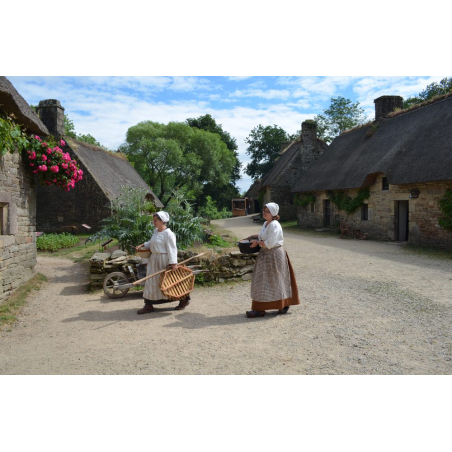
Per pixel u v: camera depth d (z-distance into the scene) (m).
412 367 3.45
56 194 17.83
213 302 6.11
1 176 6.32
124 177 22.25
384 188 14.96
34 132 7.40
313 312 5.27
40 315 5.76
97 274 7.20
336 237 16.50
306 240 15.21
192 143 38.03
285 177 28.25
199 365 3.64
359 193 16.39
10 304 6.09
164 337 4.50
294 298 5.25
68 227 17.67
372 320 4.84
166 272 5.39
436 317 4.87
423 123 14.02
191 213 9.69
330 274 7.79
